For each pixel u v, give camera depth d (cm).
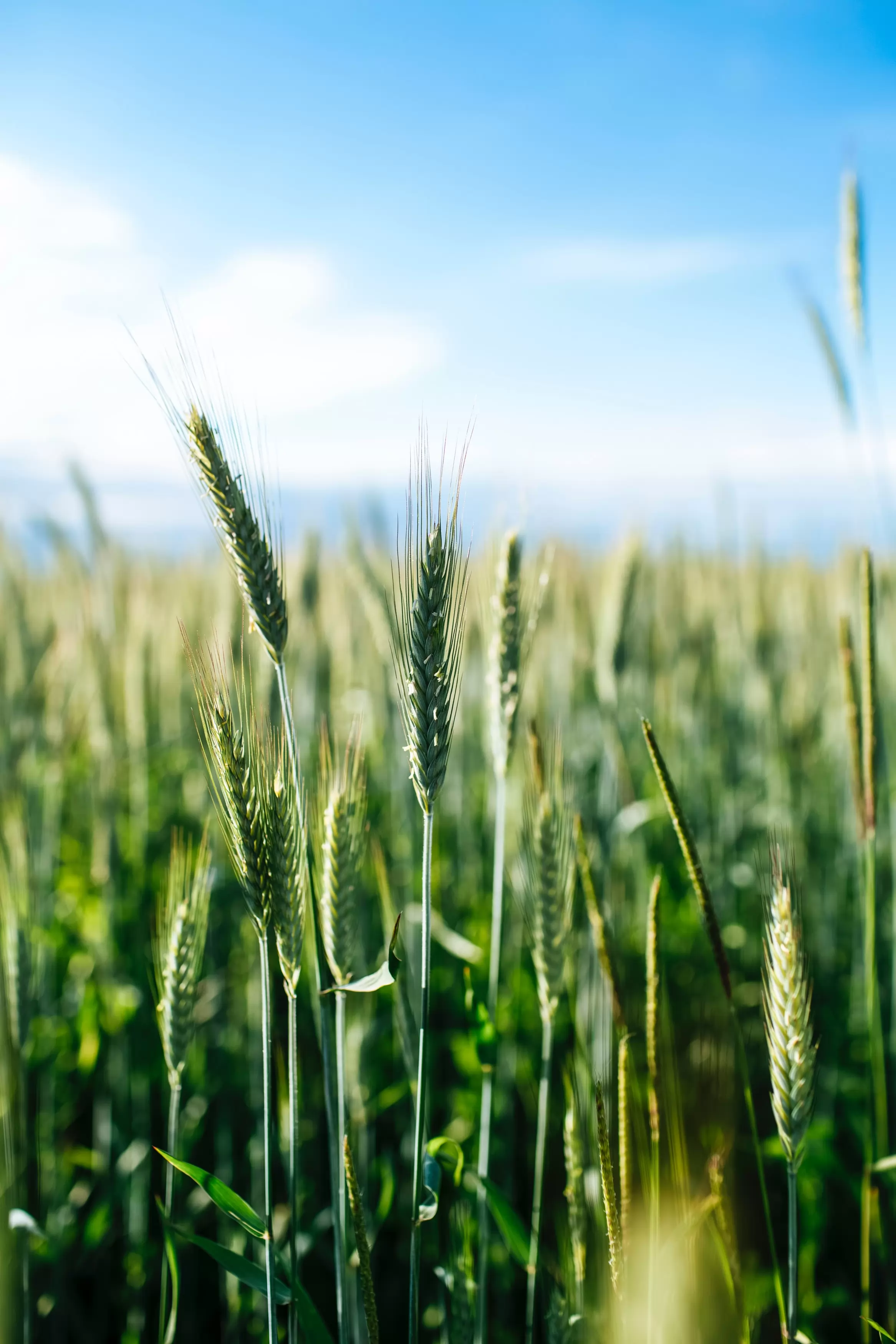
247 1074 95
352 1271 56
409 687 46
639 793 134
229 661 48
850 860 123
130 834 121
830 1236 83
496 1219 58
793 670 153
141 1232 79
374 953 102
